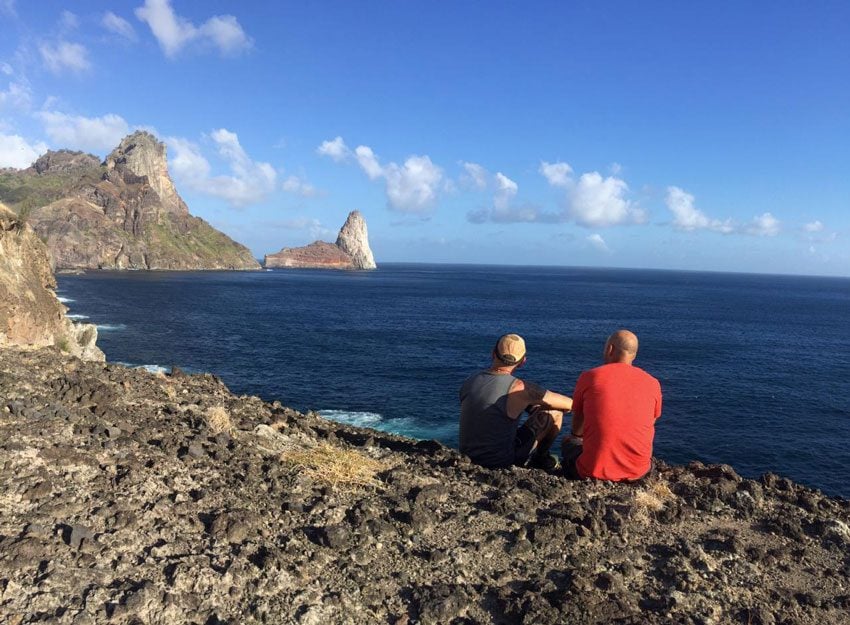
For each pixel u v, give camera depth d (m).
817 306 126.94
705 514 4.82
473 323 71.38
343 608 3.13
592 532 4.21
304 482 4.75
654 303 119.81
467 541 4.00
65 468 4.27
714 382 37.94
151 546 3.44
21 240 18.98
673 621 3.23
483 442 5.70
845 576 3.94
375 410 27.59
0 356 8.22
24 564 3.04
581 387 5.43
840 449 24.88
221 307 83.00
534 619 3.12
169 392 7.86
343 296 117.00
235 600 3.07
